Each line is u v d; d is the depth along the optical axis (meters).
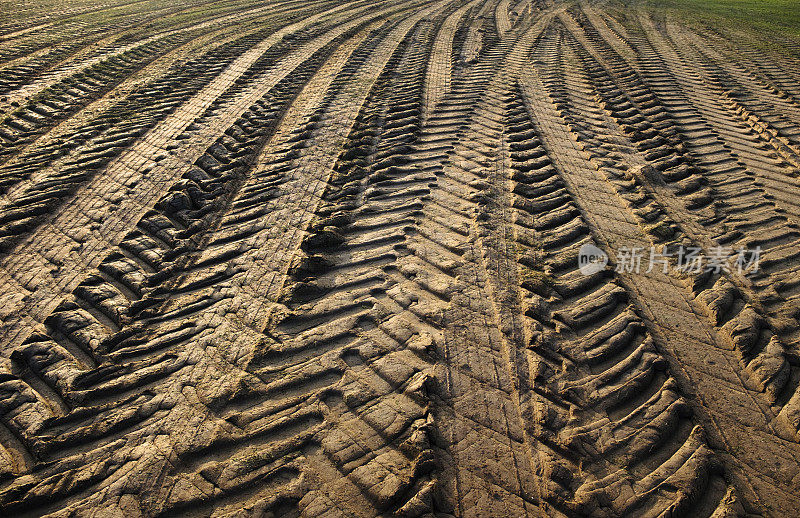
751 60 14.43
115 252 6.44
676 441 4.37
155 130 9.53
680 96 11.67
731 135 9.88
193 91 11.37
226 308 5.59
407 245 6.53
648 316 5.62
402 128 9.70
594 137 9.58
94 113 10.26
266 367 4.93
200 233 6.81
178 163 8.43
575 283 5.99
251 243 6.58
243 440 4.30
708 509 3.91
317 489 3.95
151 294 5.81
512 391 4.72
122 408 4.58
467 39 15.93
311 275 6.08
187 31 16.22
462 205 7.34
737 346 5.21
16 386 4.83
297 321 5.45
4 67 12.39
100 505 3.88
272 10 19.75
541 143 9.23
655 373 4.97
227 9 19.70
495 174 8.16
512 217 7.11
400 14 19.36
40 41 14.57
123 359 5.05
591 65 13.62
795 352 5.17
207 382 4.78
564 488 3.99
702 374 4.97
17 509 3.89
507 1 22.22
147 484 4.01
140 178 8.00
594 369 4.98
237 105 10.68
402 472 4.04
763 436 4.43
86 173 8.12
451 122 10.02
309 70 12.82
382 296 5.75
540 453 4.23
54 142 9.09
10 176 8.04
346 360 5.02
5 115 10.01
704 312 5.68
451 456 4.18
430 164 8.45
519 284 5.93
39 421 4.50
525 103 10.98
